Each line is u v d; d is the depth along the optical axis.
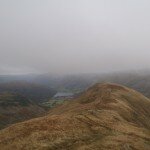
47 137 57.34
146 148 63.28
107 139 61.72
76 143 56.34
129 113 105.25
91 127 69.12
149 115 133.25
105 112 88.94
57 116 73.62
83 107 103.19
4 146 55.00
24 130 61.81
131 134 72.00
